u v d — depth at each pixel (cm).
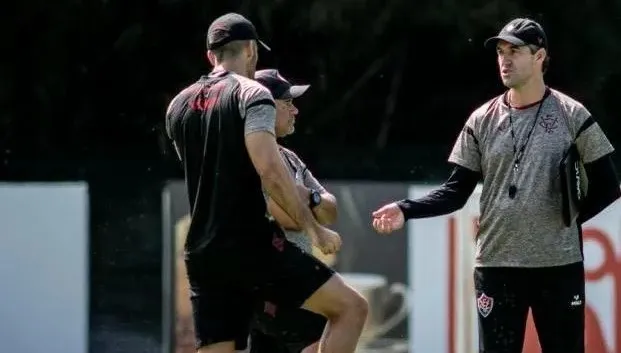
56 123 5316
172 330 2947
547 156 1769
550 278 1784
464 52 5103
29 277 2991
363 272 2894
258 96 1581
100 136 5356
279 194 1565
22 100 5272
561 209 1767
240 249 1606
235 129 1587
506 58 1781
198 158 1630
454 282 2864
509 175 1788
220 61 1686
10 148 5262
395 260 2888
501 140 1797
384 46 5147
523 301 1805
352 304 1658
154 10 5156
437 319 2875
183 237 2931
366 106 5284
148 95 5316
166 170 3334
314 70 5188
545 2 4956
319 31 4981
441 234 2872
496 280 1811
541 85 1797
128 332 2977
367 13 4950
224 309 1650
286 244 1645
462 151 1853
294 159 1994
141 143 5303
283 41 5100
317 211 1925
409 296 2881
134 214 3005
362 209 2897
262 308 1914
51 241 2997
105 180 3019
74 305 2995
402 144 5397
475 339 2855
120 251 3000
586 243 2798
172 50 5228
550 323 1797
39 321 2991
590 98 5078
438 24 4925
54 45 5225
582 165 1789
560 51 5028
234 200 1598
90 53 5250
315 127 5262
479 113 1841
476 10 4859
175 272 2934
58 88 5275
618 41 5012
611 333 2791
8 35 5197
